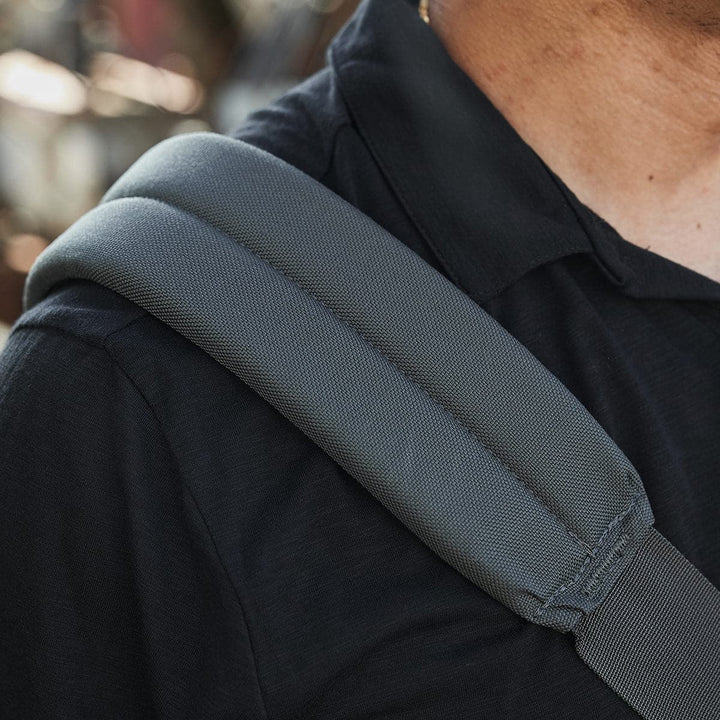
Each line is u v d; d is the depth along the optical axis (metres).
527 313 0.65
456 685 0.60
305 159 0.67
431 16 0.73
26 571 0.60
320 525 0.59
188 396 0.59
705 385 0.68
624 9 0.62
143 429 0.58
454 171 0.65
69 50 3.47
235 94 3.61
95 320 0.60
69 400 0.59
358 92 0.68
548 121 0.68
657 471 0.65
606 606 0.61
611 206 0.69
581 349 0.65
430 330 0.60
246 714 0.58
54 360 0.60
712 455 0.68
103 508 0.59
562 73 0.66
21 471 0.60
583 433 0.60
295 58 3.51
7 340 0.65
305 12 3.47
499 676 0.61
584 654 0.61
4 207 3.32
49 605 0.60
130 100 3.43
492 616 0.61
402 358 0.60
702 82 0.63
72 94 3.32
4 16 3.47
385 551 0.60
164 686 0.59
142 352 0.59
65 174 3.28
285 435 0.60
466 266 0.64
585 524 0.60
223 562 0.57
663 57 0.63
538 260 0.64
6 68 3.39
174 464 0.58
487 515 0.58
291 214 0.62
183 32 3.57
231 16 3.60
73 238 0.62
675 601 0.63
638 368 0.67
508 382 0.60
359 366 0.59
